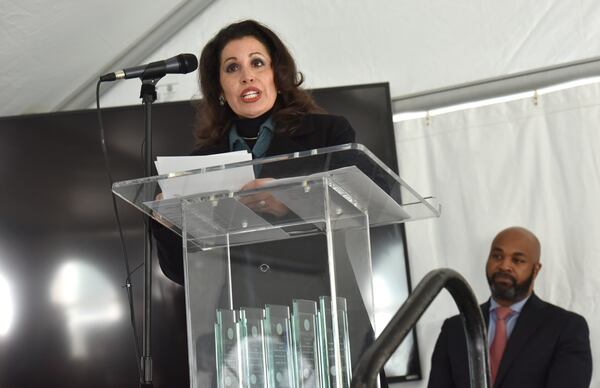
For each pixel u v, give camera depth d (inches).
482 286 169.2
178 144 182.5
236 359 76.6
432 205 91.0
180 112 183.6
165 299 175.8
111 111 184.9
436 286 35.6
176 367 173.6
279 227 76.6
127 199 82.7
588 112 169.0
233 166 74.4
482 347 38.2
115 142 183.8
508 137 173.0
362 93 178.7
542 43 172.9
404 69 179.3
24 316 177.2
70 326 176.6
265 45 113.1
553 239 166.7
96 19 179.9
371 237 175.2
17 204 182.1
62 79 184.9
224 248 78.6
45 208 181.6
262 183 75.4
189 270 79.5
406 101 178.7
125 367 174.6
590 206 165.9
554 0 173.6
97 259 179.3
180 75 186.7
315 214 74.9
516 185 170.9
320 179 74.2
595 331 161.3
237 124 110.7
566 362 153.5
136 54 183.5
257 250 77.3
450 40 177.8
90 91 186.5
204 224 79.0
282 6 183.3
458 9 178.1
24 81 183.8
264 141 100.3
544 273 165.3
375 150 176.1
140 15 180.7
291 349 74.8
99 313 177.0
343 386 73.3
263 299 76.5
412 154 177.5
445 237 173.3
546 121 171.3
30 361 175.3
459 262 171.6
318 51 181.8
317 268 74.7
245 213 77.2
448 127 176.6
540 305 160.7
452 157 175.3
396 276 173.0
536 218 168.4
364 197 79.4
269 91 110.1
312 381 73.7
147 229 114.7
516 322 159.5
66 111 184.9
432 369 162.9
